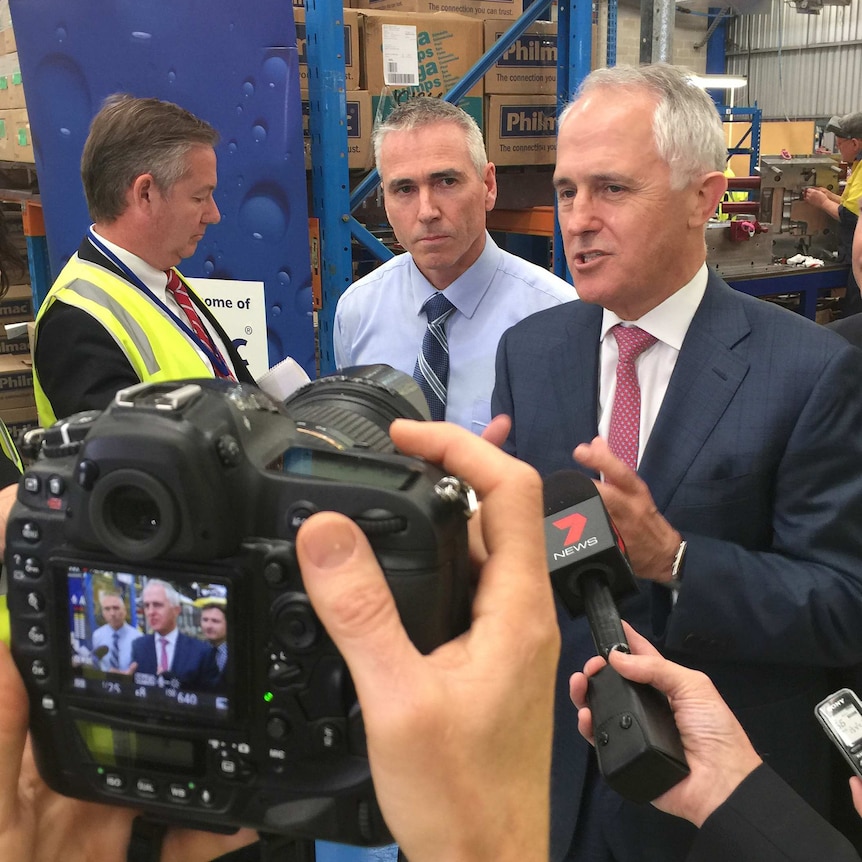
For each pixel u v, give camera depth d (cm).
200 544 48
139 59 226
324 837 52
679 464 115
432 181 187
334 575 43
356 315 215
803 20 1097
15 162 296
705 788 77
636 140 114
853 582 108
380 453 53
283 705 50
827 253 392
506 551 48
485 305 197
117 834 61
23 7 225
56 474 52
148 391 53
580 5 260
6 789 53
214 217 199
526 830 46
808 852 72
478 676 44
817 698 120
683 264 120
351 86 254
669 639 108
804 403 110
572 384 132
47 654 53
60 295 176
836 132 572
